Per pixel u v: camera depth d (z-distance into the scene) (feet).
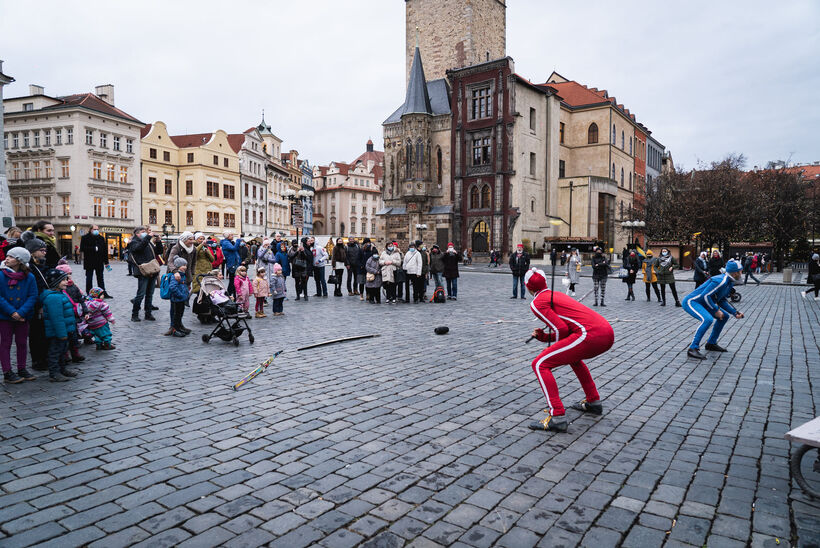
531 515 11.10
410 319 41.63
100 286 50.19
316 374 23.30
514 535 10.32
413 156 157.69
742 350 29.84
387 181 171.42
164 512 11.07
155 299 52.75
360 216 354.95
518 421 17.17
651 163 246.88
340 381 22.11
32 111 170.60
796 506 11.55
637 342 32.32
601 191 161.58
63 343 22.02
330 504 11.47
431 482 12.60
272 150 261.65
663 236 171.42
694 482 12.75
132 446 14.70
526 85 147.84
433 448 14.76
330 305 51.60
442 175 160.25
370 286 53.06
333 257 60.90
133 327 35.99
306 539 10.11
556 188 162.81
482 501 11.69
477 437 15.67
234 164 220.84
